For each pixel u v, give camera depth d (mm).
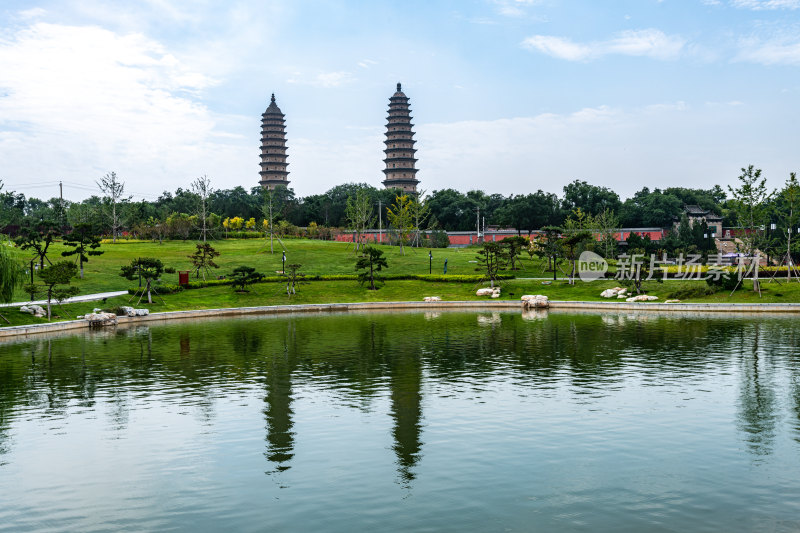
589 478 17781
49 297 56062
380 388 29109
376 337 46562
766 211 73438
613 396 27156
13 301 60844
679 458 19328
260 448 20688
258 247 116312
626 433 21875
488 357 37219
